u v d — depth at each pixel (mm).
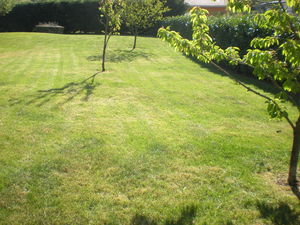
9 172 3637
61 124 5211
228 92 7633
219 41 11875
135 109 6117
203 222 2836
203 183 3482
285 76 3043
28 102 6449
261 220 2869
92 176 3588
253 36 9266
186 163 3926
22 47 16594
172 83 8602
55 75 9422
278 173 3727
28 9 26953
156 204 3092
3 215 2887
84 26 26641
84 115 5691
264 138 4762
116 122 5352
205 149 4332
